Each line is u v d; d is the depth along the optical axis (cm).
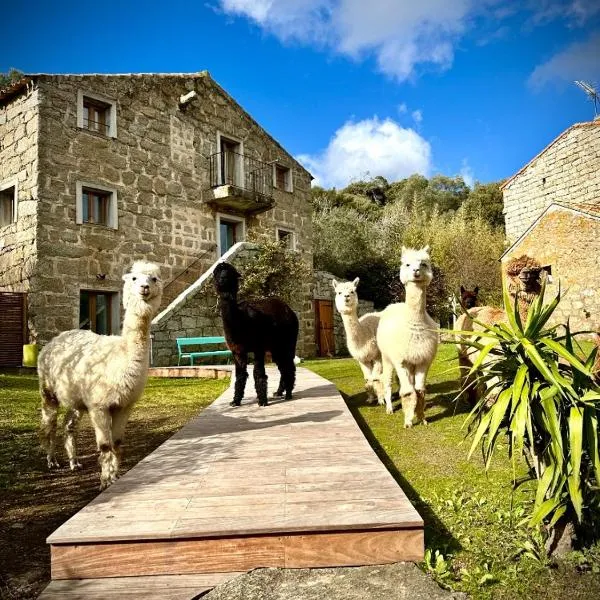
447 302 1827
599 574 220
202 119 1605
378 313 658
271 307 565
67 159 1223
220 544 220
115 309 1308
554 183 1730
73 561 218
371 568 218
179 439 400
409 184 3841
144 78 1430
